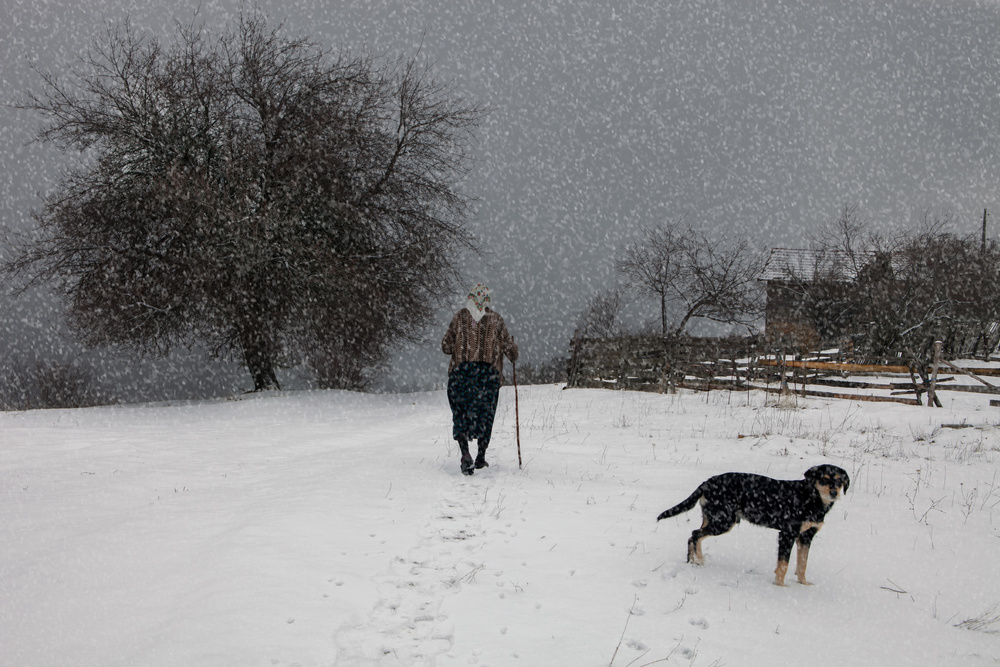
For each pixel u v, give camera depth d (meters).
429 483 7.08
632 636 3.52
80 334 20.80
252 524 5.42
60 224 19.23
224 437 11.62
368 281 20.31
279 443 11.00
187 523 5.70
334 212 19.92
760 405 15.12
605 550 4.97
